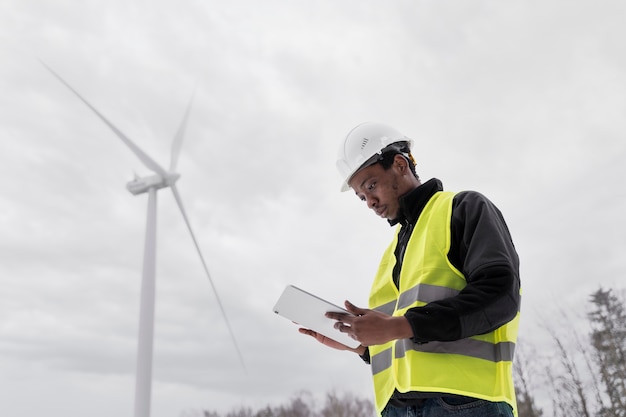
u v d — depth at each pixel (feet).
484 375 7.79
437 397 7.92
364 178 10.15
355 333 7.63
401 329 7.40
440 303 7.45
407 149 10.52
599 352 83.10
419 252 8.84
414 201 9.50
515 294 7.58
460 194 8.97
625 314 87.04
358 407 177.27
